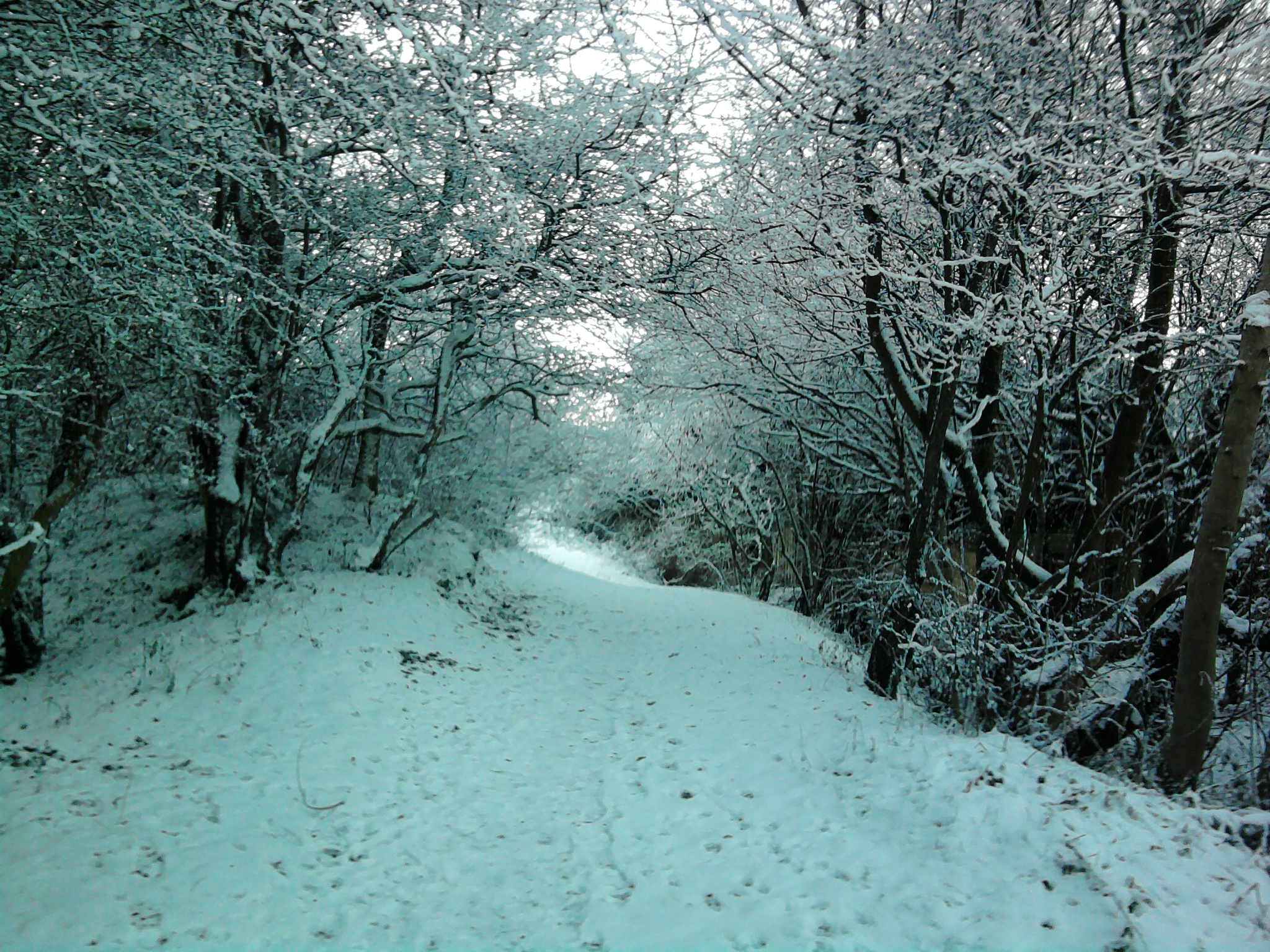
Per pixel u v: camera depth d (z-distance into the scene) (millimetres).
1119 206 8297
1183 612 7082
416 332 12312
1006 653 7320
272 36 6910
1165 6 7941
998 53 8484
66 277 6879
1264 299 5961
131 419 9094
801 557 19438
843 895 4316
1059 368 9242
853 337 12117
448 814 5719
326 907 4316
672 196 9523
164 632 9055
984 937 3725
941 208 9039
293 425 11328
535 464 19578
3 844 4453
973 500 9680
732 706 8773
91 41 6055
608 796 6184
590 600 15938
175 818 4996
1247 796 6039
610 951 3996
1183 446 9211
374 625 9398
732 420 18109
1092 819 4508
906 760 5879
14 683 8070
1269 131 8641
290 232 10023
